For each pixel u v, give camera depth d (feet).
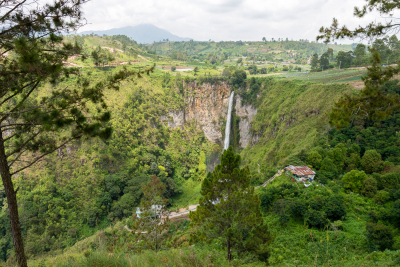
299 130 241.35
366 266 64.80
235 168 69.67
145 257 40.50
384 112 44.42
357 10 43.47
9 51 34.88
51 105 38.40
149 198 108.37
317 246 79.15
